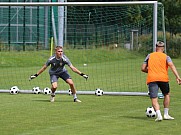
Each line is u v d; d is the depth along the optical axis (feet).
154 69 69.62
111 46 201.87
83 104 87.51
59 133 59.21
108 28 204.33
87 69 176.35
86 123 66.59
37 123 66.44
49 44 214.48
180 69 178.60
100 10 211.41
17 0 248.11
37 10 228.22
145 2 105.50
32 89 110.93
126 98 98.07
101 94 103.45
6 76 150.20
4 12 237.66
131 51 191.62
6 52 206.80
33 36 233.55
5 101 91.71
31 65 195.00
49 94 105.19
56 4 107.76
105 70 171.53
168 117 70.38
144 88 117.80
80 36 211.82
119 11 201.57
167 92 70.13
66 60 91.09
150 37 176.96
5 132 59.93
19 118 70.74
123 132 60.03
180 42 251.60
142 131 60.90
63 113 75.92
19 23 236.43
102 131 60.59
